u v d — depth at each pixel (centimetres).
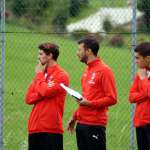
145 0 2755
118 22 3297
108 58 3781
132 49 2469
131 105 2461
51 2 3331
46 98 2198
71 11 3381
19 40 3809
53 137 2209
